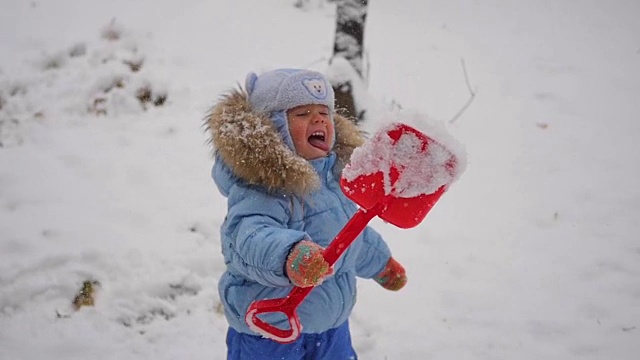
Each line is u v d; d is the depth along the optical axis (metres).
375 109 5.32
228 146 2.37
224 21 7.53
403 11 8.70
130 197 4.74
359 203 2.12
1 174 4.87
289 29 7.58
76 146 5.32
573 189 5.19
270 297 2.46
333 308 2.52
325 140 2.53
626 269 4.27
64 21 7.06
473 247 4.47
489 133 6.03
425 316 3.82
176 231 4.41
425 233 4.60
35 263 3.94
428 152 2.05
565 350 3.59
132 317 3.69
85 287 3.80
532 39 8.17
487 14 8.88
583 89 6.93
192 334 3.62
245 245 2.27
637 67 7.49
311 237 2.47
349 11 5.50
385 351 3.54
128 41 6.76
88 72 6.20
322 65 6.91
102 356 3.43
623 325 3.78
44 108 5.79
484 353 3.55
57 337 3.50
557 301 3.97
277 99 2.44
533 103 6.61
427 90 6.71
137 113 5.85
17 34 6.77
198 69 6.54
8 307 3.67
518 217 4.82
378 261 2.75
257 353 2.55
